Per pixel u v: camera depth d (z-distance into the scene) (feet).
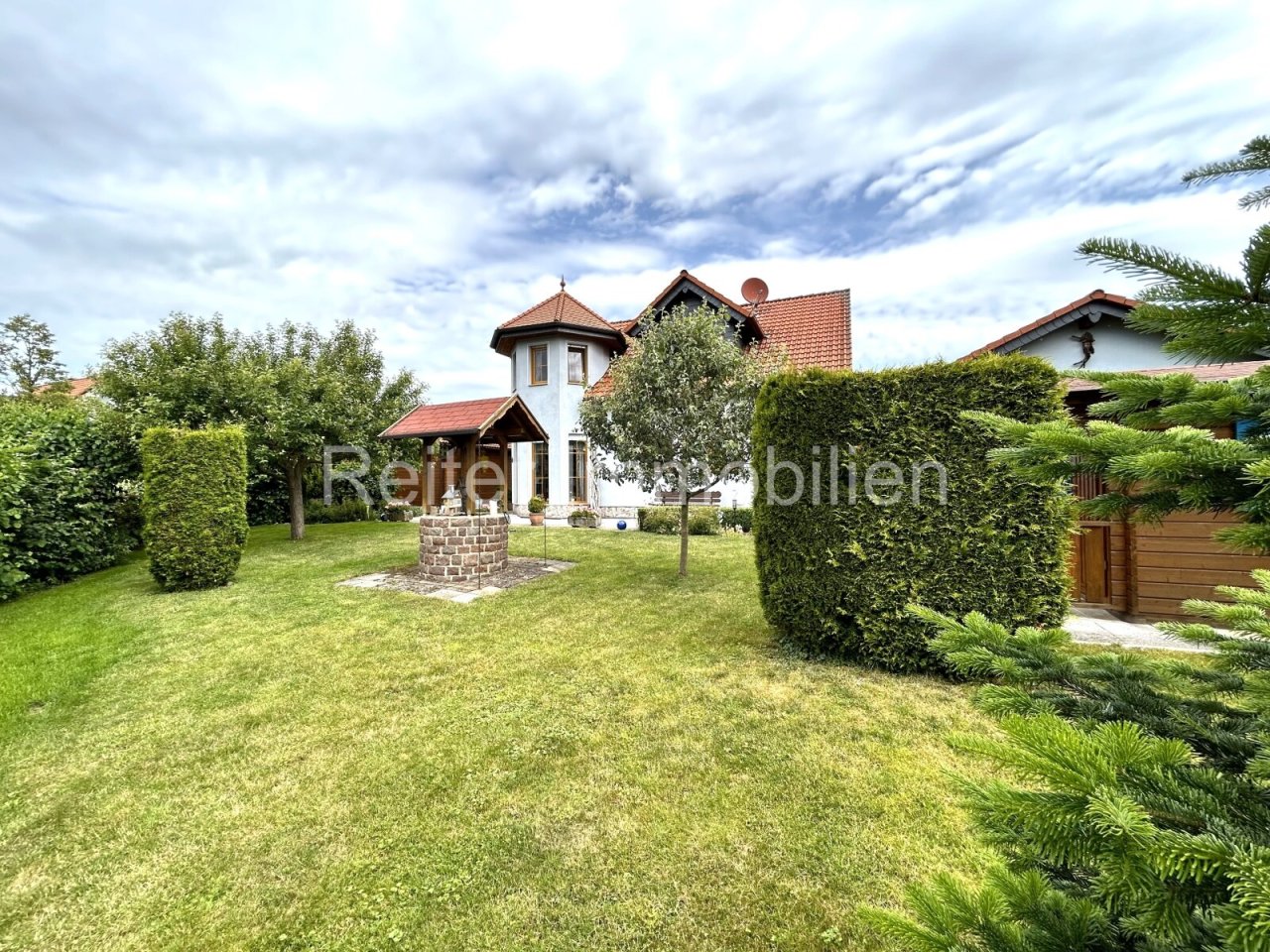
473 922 6.93
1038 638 4.73
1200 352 3.83
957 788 3.20
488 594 22.44
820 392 14.67
